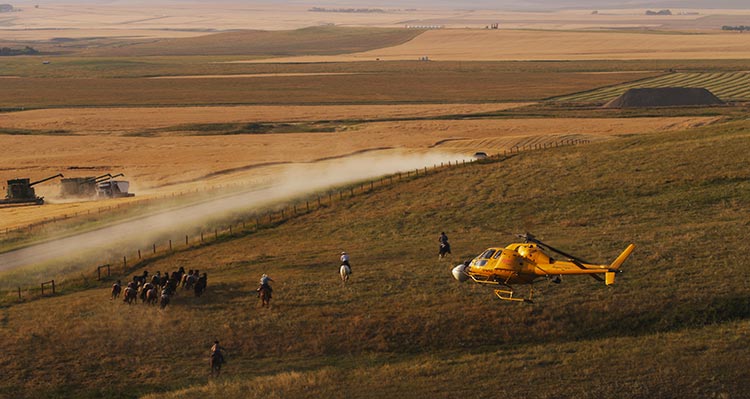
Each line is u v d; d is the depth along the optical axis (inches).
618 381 1321.4
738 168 2689.5
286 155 4916.3
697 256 1862.7
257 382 1402.6
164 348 1572.3
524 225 2383.1
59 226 2977.4
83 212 3267.7
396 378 1387.8
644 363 1378.0
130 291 1828.2
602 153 3238.2
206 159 4857.3
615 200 2541.8
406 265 1990.7
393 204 2819.9
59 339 1616.6
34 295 2009.1
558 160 3201.3
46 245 2674.7
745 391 1275.8
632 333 1528.1
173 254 2401.6
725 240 1975.9
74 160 4963.1
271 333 1599.4
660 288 1668.3
